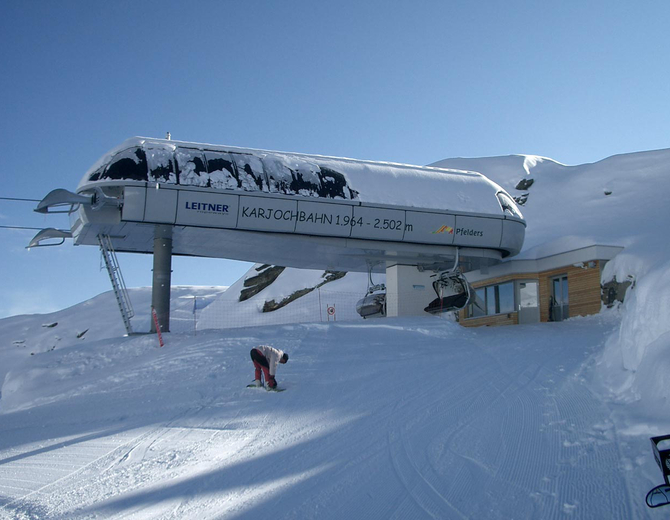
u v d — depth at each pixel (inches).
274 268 1711.4
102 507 217.2
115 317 1907.0
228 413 374.0
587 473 224.4
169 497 225.6
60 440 334.0
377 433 304.8
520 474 231.3
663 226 1079.6
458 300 917.8
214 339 662.5
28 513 212.8
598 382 381.1
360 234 793.6
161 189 682.8
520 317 1001.5
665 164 1475.1
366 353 589.0
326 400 394.3
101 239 759.1
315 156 836.0
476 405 354.3
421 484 227.9
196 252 877.8
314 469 252.5
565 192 1553.9
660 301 342.0
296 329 729.6
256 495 224.2
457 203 858.8
